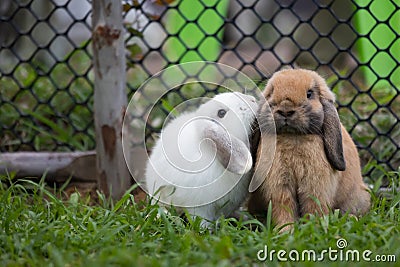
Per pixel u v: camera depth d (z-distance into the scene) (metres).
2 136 5.32
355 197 3.85
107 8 4.35
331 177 3.58
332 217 3.41
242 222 3.59
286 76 3.56
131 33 5.05
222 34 6.02
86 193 4.80
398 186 4.39
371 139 5.09
